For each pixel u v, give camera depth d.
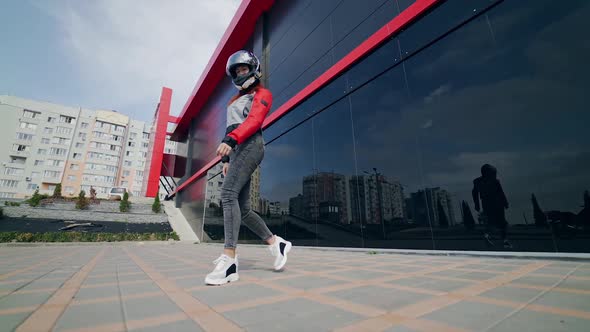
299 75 7.30
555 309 0.93
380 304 1.07
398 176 4.12
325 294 1.26
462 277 1.69
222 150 1.68
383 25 4.89
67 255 4.95
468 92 3.40
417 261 2.78
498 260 2.62
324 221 5.52
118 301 1.15
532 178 2.74
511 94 3.00
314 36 6.90
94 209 20.38
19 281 1.74
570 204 2.48
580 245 2.37
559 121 2.62
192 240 15.93
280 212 7.04
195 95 17.42
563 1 2.71
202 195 16.05
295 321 0.86
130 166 45.28
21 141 37.16
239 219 1.79
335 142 5.50
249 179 1.92
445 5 3.81
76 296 1.25
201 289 1.41
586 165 2.42
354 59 5.17
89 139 42.12
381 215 4.30
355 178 4.91
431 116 3.79
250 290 1.37
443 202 3.49
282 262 2.08
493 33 3.25
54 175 38.47
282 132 7.38
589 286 1.30
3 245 11.05
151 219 19.64
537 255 2.55
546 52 2.79
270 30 9.49
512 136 2.95
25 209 17.73
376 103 4.70
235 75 2.01
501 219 2.93
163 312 0.97
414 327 0.79
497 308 0.97
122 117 45.75
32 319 0.88
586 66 2.51
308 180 6.18
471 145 3.29
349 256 3.68
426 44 3.99
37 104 39.25
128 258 4.06
